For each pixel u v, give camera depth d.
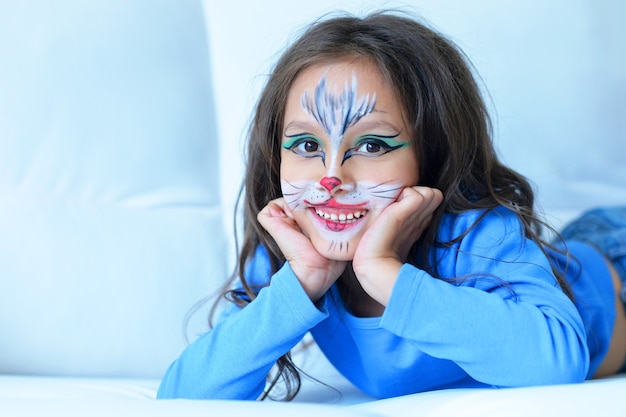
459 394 0.81
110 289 1.37
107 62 1.48
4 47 1.43
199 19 1.60
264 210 1.05
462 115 1.06
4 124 1.41
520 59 1.80
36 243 1.35
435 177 1.05
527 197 1.16
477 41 1.77
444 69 1.04
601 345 1.31
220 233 1.53
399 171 0.97
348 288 1.10
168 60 1.54
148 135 1.50
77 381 1.16
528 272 0.98
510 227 1.02
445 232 1.04
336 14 1.43
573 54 1.81
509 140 1.78
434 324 0.90
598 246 1.46
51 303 1.33
